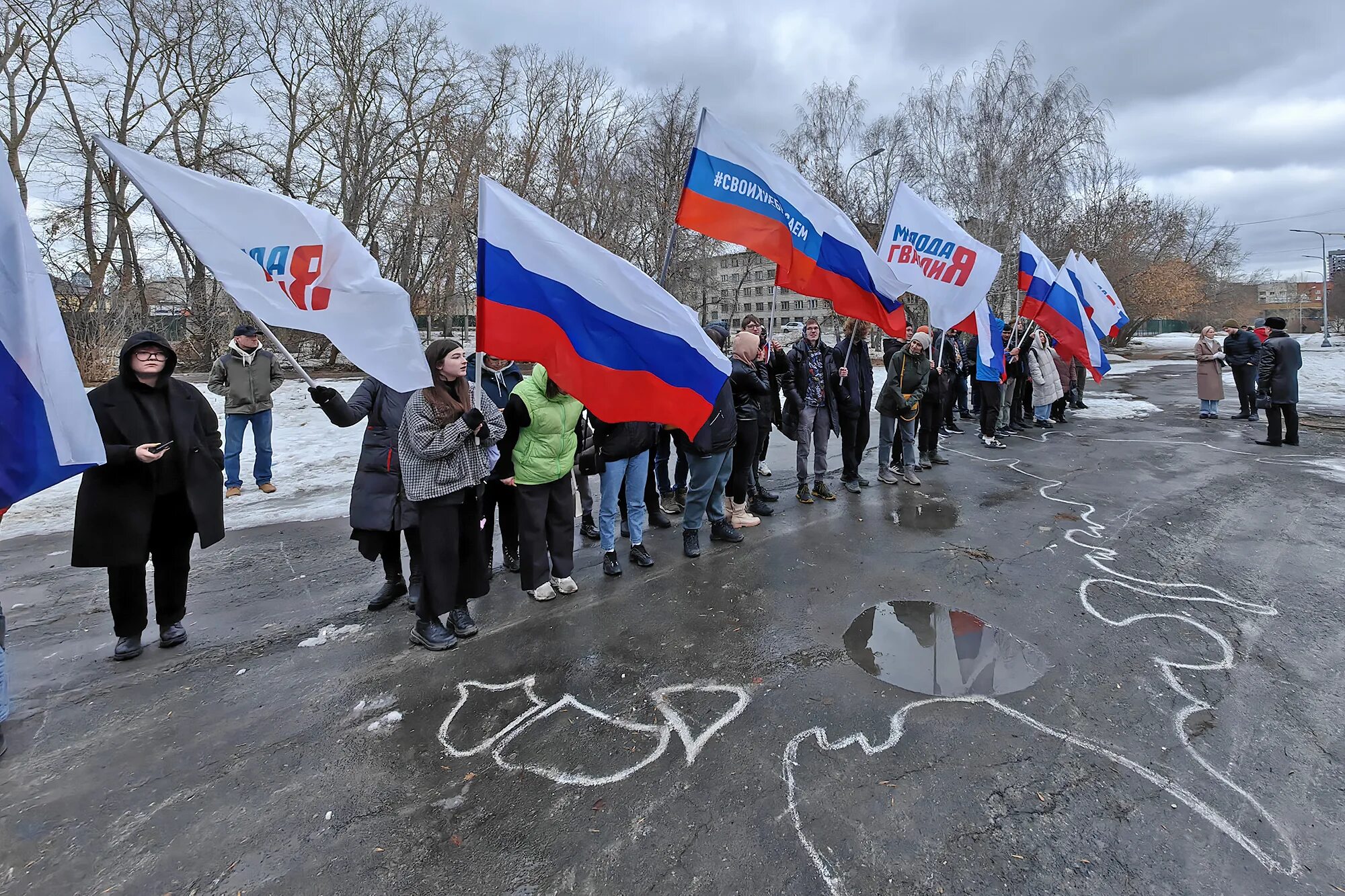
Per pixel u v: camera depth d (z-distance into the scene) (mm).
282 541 5121
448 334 22125
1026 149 23359
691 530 4746
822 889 1957
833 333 36438
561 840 2160
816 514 5812
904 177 27453
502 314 3273
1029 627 3629
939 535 5207
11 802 2342
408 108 23719
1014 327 9680
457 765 2537
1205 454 8328
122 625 3266
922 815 2242
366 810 2305
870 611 3846
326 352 23500
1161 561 4625
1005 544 4980
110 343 15078
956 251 6879
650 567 4570
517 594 4137
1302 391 15578
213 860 2088
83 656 3367
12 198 2432
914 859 2059
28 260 2469
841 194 28906
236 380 6383
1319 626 3592
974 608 3877
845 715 2824
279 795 2381
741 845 2125
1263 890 1937
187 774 2490
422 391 3178
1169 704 2883
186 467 3271
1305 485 6719
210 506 3396
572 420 3832
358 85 22203
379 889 1978
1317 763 2482
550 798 2354
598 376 3562
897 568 4512
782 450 9086
